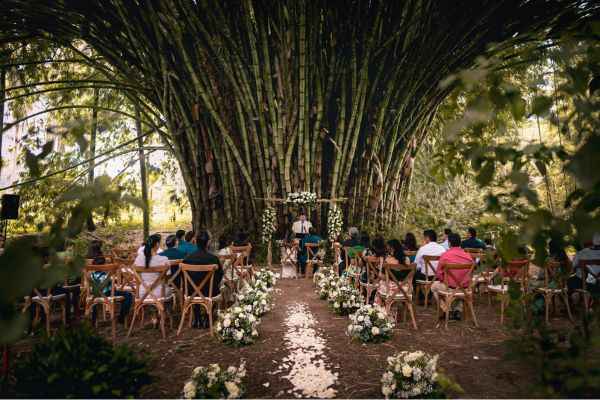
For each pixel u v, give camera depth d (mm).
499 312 5270
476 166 1789
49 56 9617
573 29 1771
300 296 6359
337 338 4188
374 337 4082
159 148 9953
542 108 1503
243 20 8328
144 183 10477
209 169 9492
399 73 8680
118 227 11602
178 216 17516
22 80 9469
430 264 5246
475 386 2994
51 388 2668
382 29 8336
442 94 9031
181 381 3143
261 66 8805
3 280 835
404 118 9602
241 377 3082
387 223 10188
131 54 8461
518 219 1714
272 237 9406
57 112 10477
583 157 1099
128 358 2967
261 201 9602
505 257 1785
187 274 4473
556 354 2115
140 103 10211
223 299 5707
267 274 6809
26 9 6605
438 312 4723
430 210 10555
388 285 4703
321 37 8797
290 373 3277
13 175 8344
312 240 7852
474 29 7414
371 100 9164
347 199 9641
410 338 4203
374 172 9703
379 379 3148
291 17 7938
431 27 7656
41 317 5039
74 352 2814
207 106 8758
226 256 5512
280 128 8977
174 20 7605
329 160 9922
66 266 1230
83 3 7023
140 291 4617
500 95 1529
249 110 8938
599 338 2111
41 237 1200
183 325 4832
